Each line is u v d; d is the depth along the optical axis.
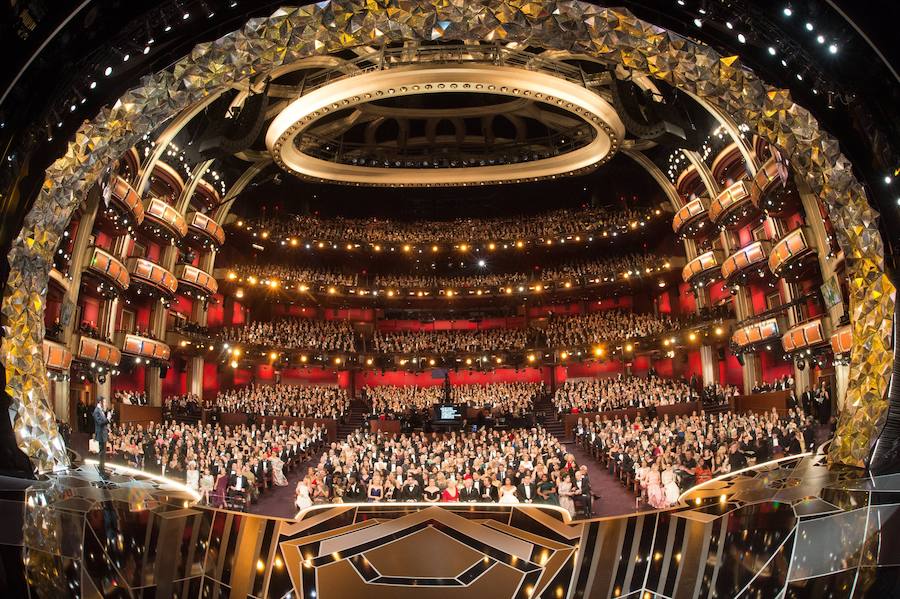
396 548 8.77
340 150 37.09
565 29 7.51
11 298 7.28
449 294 46.62
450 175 37.12
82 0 6.16
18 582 5.96
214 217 38.50
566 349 42.38
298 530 9.20
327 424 33.59
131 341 30.39
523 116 37.00
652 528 8.55
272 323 44.53
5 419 7.36
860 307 7.69
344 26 7.52
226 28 7.30
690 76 7.64
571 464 17.97
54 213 7.54
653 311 44.62
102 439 11.44
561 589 7.69
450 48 25.20
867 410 7.68
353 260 48.56
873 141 6.88
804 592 6.26
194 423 32.50
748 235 33.38
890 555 6.22
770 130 7.69
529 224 46.53
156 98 7.62
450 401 36.47
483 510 10.35
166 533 8.01
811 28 6.50
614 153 32.09
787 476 8.80
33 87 6.52
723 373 36.97
